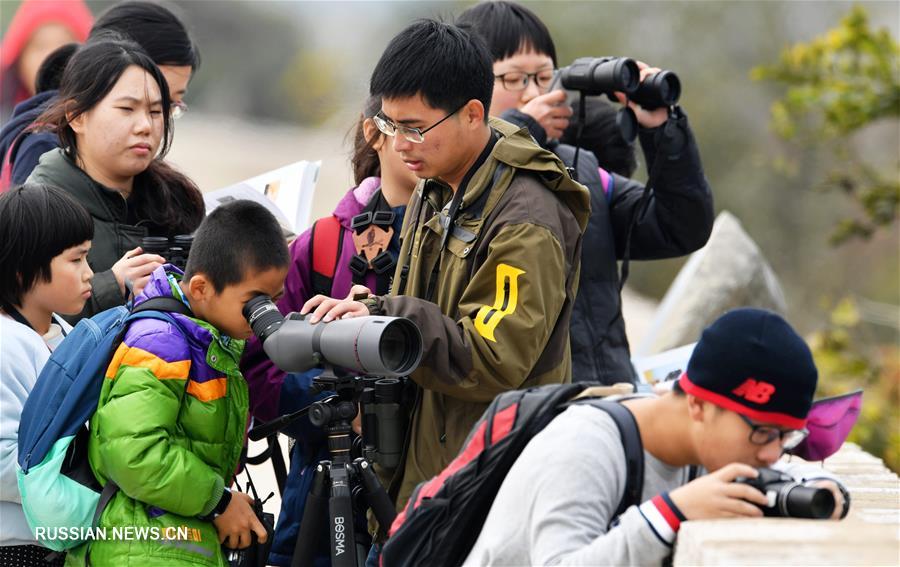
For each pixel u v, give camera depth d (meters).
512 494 9.13
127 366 11.81
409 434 12.52
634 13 90.06
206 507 11.97
